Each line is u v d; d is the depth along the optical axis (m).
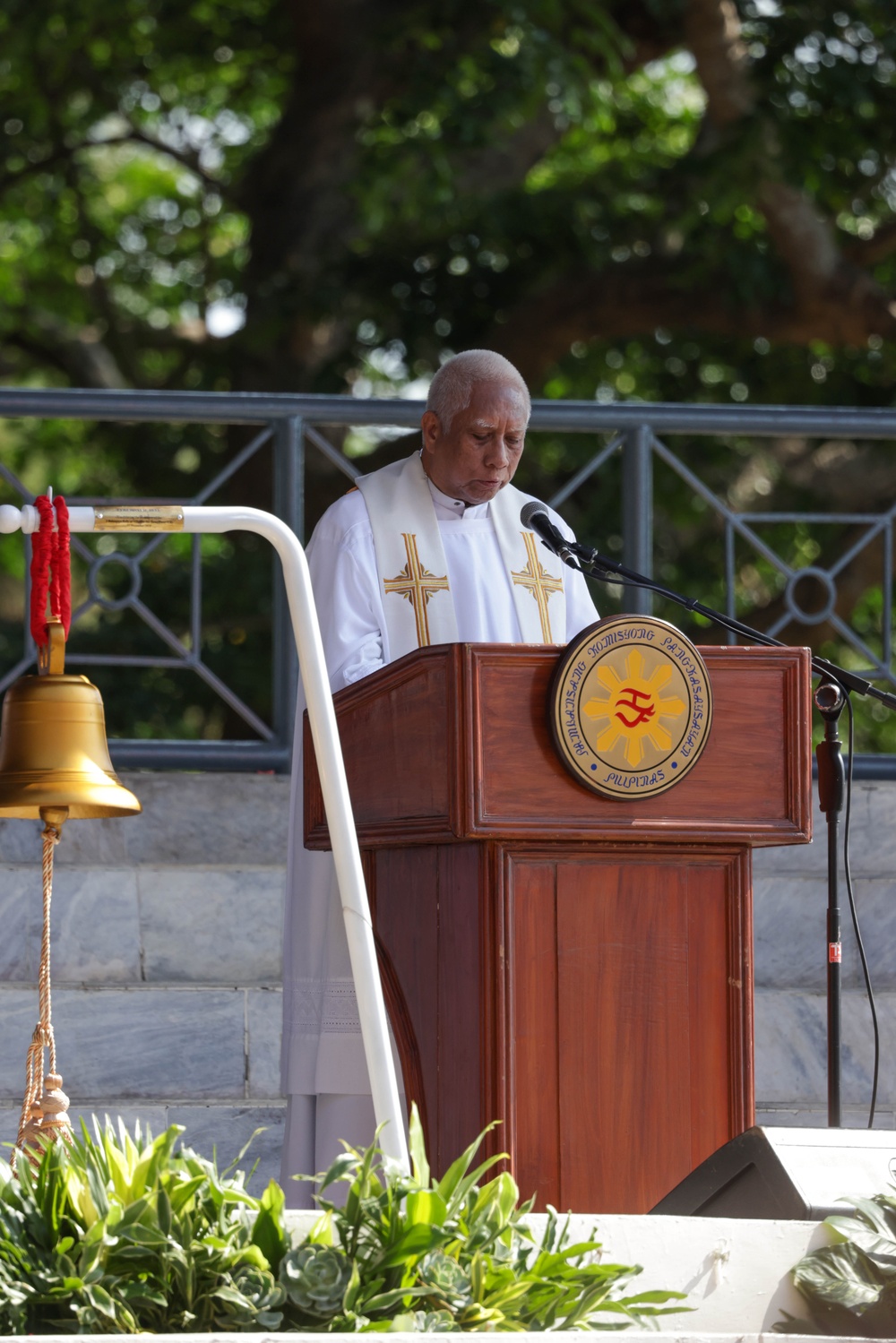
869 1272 7.48
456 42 34.44
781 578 37.69
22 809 9.06
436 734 9.53
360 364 36.81
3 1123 14.86
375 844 10.30
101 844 17.14
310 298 35.16
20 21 38.50
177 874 16.72
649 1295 6.89
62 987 15.80
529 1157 9.45
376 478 13.39
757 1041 16.67
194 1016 15.88
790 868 17.78
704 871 9.87
